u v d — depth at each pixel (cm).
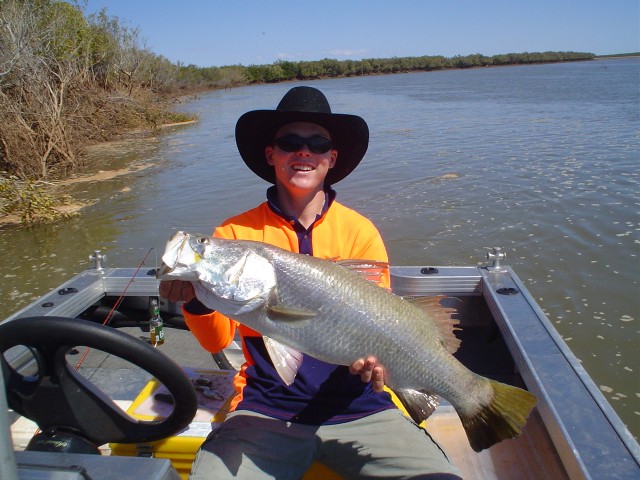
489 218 984
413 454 234
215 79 7256
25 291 790
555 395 242
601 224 923
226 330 263
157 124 2762
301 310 221
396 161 1554
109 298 426
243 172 1521
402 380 234
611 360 561
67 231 1052
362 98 4228
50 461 158
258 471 229
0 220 1131
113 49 3266
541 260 792
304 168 266
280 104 279
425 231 934
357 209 1083
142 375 362
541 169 1348
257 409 246
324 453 246
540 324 303
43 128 1616
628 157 1435
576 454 209
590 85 4875
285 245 272
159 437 223
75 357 403
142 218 1113
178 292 240
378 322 227
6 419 117
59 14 2306
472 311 388
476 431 239
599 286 709
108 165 1758
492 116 2638
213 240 225
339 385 247
